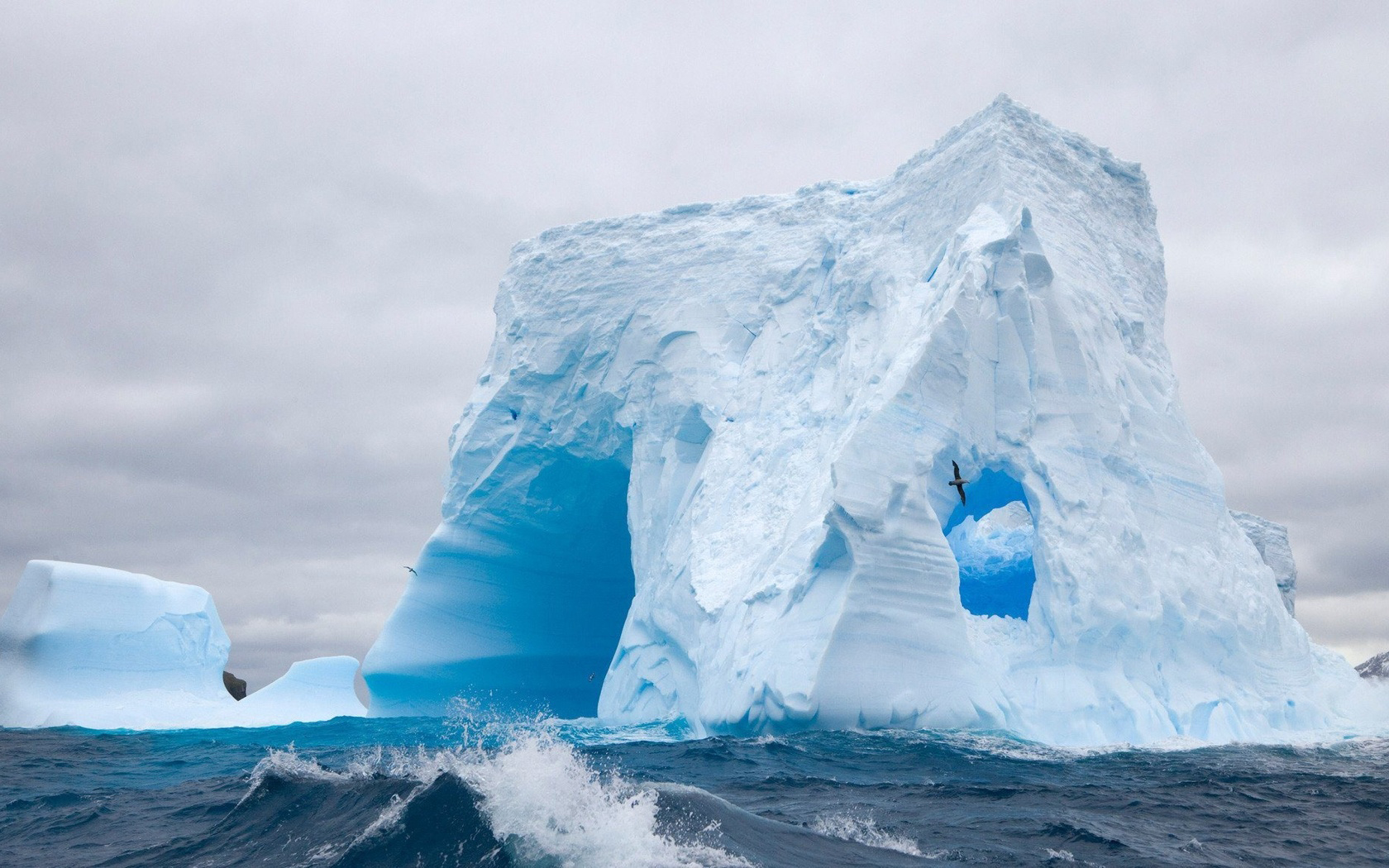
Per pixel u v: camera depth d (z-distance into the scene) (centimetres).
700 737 2370
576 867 846
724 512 2689
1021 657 2202
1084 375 2398
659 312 3269
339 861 926
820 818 1192
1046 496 2281
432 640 3459
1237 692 2292
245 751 2303
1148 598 2247
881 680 2031
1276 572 3338
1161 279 2917
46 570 3319
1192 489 2498
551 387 3462
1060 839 1134
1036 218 2588
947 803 1353
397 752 2100
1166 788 1508
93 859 1105
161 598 3472
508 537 3550
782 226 3259
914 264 2775
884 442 2189
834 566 2153
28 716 3073
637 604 2970
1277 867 1062
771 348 2986
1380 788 1519
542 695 3578
